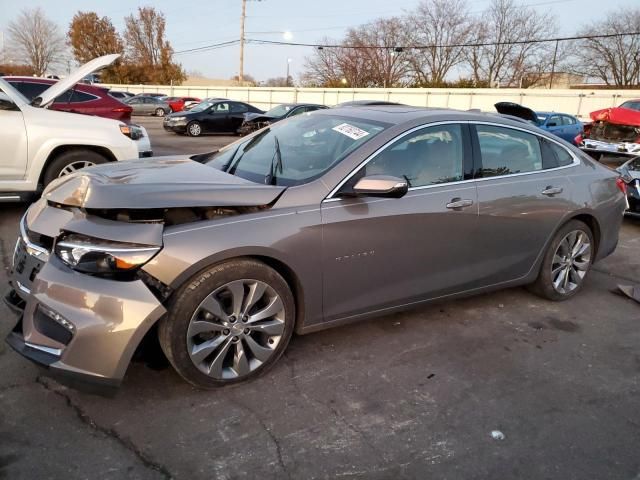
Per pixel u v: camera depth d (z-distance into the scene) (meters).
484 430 2.72
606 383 3.24
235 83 86.12
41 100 6.15
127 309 2.49
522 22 52.84
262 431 2.61
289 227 2.92
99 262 2.52
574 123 17.83
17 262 2.99
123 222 2.63
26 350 2.58
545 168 4.21
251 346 2.94
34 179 6.12
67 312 2.49
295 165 3.36
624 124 13.44
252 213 2.89
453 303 4.34
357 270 3.23
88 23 58.78
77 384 2.52
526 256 4.12
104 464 2.33
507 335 3.82
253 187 2.98
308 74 62.81
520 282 4.20
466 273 3.78
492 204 3.75
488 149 3.86
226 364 2.96
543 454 2.56
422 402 2.93
